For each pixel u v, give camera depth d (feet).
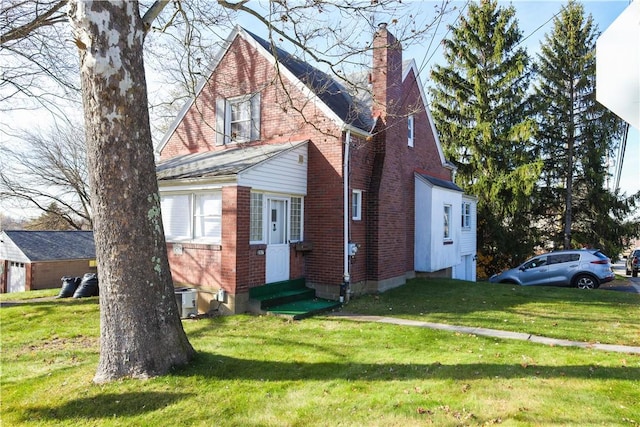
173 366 18.44
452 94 81.35
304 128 39.22
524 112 78.89
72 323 29.76
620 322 28.43
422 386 16.70
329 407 15.06
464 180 80.43
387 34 41.70
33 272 80.69
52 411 14.97
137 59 17.89
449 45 80.18
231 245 31.94
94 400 15.66
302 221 38.96
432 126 56.44
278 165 35.63
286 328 27.12
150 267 18.11
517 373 17.92
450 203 54.60
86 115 17.67
